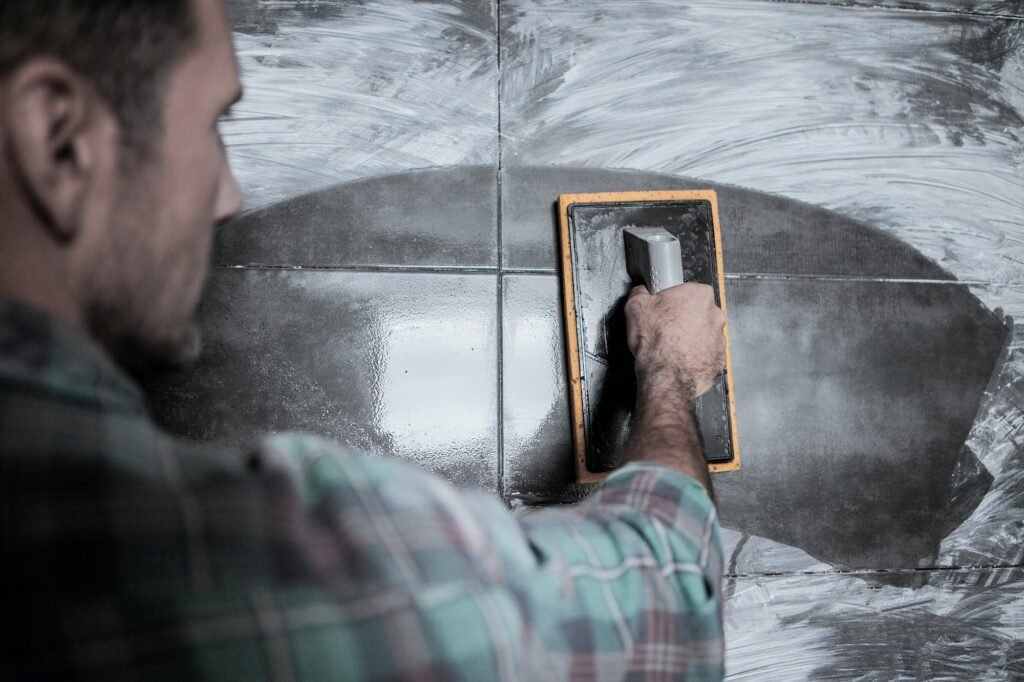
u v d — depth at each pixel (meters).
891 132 1.63
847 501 1.55
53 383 0.28
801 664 1.52
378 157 1.50
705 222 1.49
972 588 1.57
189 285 0.36
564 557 0.44
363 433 1.45
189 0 0.33
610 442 1.43
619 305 1.44
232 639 0.27
